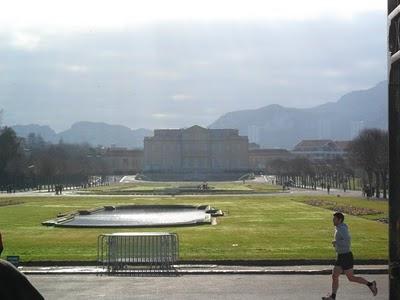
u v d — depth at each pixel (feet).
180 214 255.50
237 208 274.98
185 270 101.30
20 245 135.85
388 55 24.41
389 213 24.49
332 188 605.73
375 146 381.19
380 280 92.32
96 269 103.81
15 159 588.50
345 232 73.46
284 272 99.50
